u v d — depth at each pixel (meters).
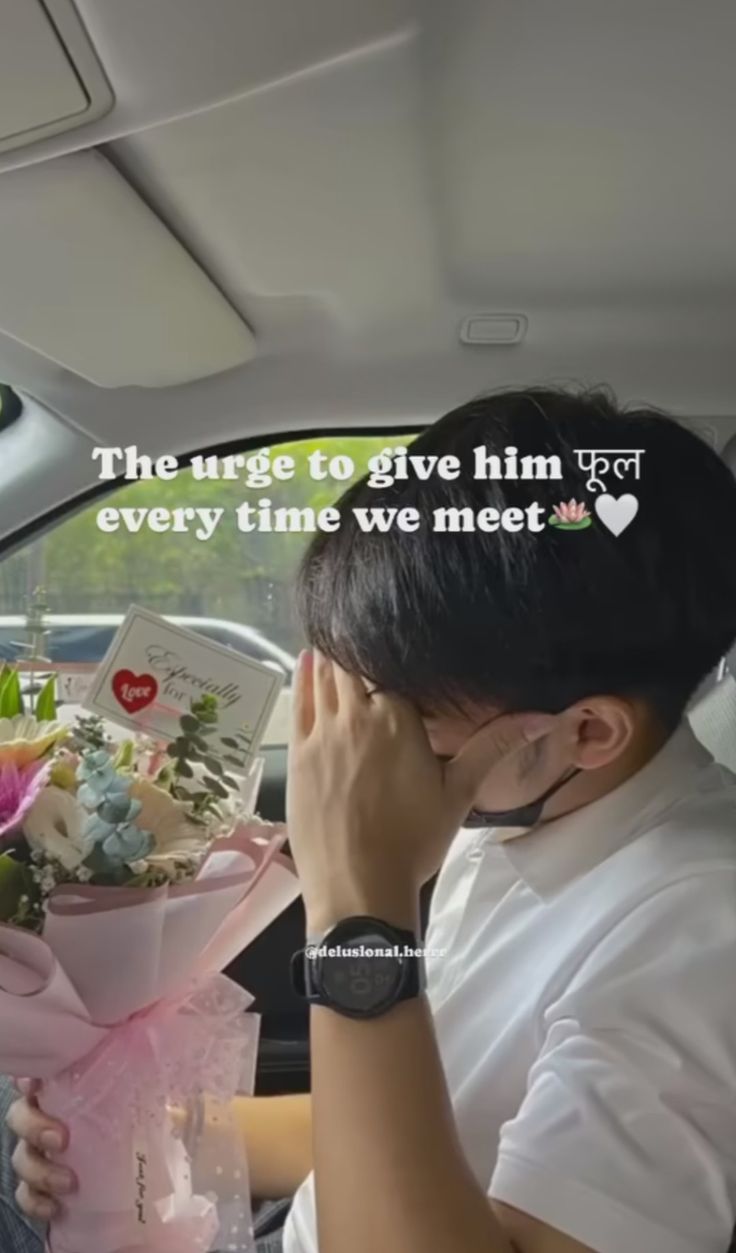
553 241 1.17
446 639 0.74
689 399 1.39
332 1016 0.71
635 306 1.32
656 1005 0.70
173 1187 0.90
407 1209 0.66
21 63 0.75
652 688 0.77
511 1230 0.67
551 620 0.73
